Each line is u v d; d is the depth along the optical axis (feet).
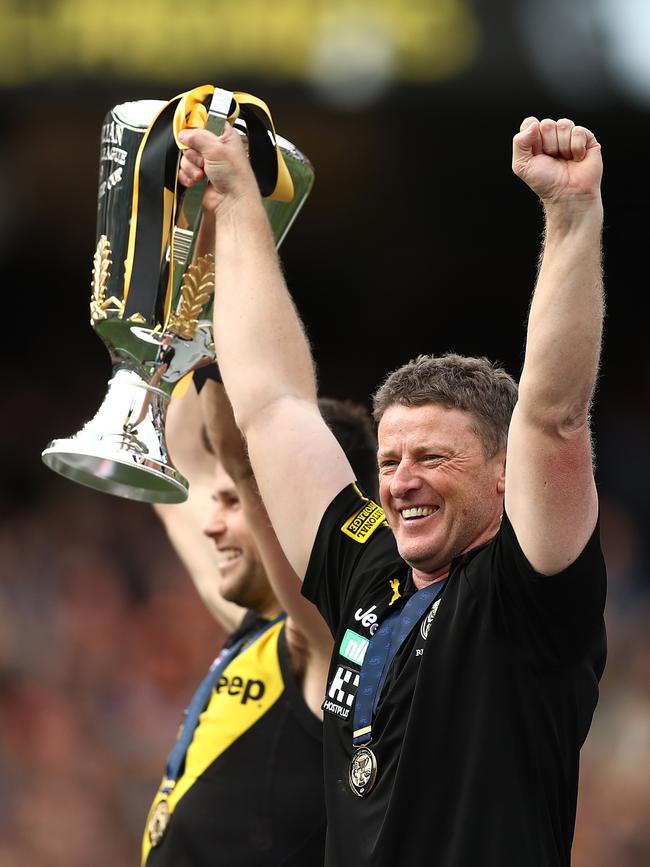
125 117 39.17
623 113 122.11
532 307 32.09
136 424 38.17
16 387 178.91
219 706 47.52
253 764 45.88
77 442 37.45
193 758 47.24
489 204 167.12
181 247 38.73
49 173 167.53
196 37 115.75
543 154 32.17
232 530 48.67
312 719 45.55
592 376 31.53
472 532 34.50
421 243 175.73
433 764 32.32
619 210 164.25
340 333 189.06
